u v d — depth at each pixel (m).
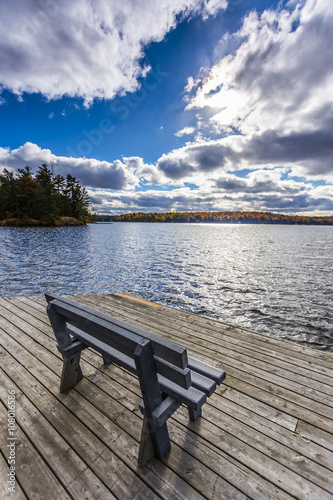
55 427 1.75
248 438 1.68
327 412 1.94
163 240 41.62
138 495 1.29
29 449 1.57
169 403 1.41
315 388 2.23
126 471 1.42
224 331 3.42
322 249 29.33
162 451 1.50
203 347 2.98
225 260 19.28
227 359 2.71
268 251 26.39
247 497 1.30
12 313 3.95
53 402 2.00
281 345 3.02
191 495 1.29
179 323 3.69
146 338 1.24
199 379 1.57
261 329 6.46
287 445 1.63
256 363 2.63
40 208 63.25
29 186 63.44
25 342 3.03
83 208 82.12
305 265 17.06
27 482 1.37
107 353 1.69
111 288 10.38
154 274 13.45
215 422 1.82
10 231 46.25
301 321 6.99
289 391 2.19
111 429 1.73
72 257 19.67
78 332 2.03
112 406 1.96
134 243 34.69
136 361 1.20
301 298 9.20
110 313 4.08
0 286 10.27
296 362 2.65
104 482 1.36
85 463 1.48
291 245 34.81
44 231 50.88
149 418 1.38
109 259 19.06
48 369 2.47
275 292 10.00
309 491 1.33
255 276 13.19
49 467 1.46
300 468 1.47
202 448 1.59
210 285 11.06
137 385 2.23
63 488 1.33
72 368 2.13
